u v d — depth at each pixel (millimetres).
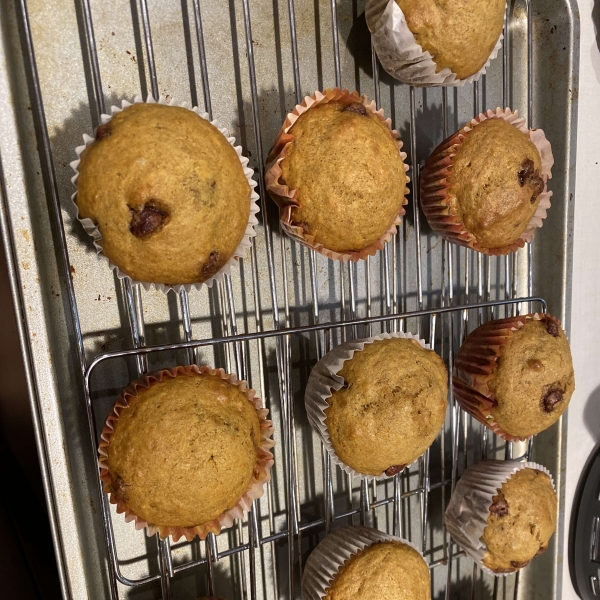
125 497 203
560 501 312
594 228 318
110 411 217
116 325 232
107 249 201
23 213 194
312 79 257
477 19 235
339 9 259
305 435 275
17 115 192
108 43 221
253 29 244
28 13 209
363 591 233
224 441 207
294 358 268
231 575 264
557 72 291
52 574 237
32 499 243
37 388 201
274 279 245
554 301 305
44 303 201
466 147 258
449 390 303
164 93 231
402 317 260
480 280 296
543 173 281
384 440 230
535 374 257
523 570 329
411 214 286
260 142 238
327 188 224
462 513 281
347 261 257
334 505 287
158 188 191
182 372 218
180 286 218
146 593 247
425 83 256
